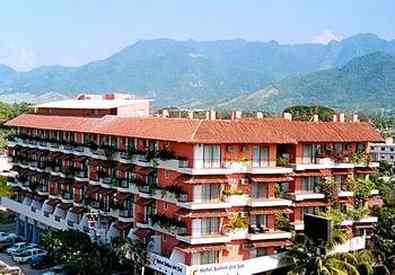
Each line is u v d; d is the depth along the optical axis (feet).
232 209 299.79
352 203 349.00
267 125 321.11
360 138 348.38
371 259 333.21
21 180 456.04
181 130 299.99
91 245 347.56
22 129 467.11
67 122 406.41
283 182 320.50
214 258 298.15
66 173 397.19
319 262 294.87
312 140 328.90
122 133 335.88
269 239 307.58
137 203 321.93
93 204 363.35
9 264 380.58
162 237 311.47
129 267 325.21
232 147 299.79
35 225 434.30
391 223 349.41
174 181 302.04
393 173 570.46
